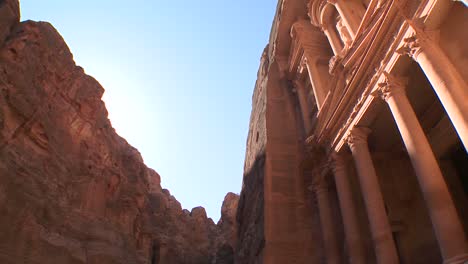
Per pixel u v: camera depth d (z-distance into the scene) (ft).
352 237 40.78
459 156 43.45
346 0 54.44
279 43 82.74
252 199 70.49
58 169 90.79
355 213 42.50
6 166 72.13
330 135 48.52
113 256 96.27
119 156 129.59
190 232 192.44
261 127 76.02
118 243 103.50
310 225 54.85
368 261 41.81
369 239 43.75
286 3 76.18
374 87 38.04
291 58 76.95
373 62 37.93
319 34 70.38
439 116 42.78
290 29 79.82
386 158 48.34
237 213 87.76
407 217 44.29
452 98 26.43
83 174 101.71
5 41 85.46
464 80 27.25
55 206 84.53
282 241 53.47
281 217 56.18
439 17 30.04
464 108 25.61
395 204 45.03
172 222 182.60
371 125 43.34
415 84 38.40
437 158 43.16
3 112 76.07
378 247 33.96
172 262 160.15
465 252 24.43
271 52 90.48
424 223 41.86
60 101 101.40
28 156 81.00
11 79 81.05
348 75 44.37
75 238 88.79
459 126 25.32
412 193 45.50
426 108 42.68
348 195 43.68
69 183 94.22
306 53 67.26
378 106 38.99
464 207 40.14
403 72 35.29
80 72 115.55
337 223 49.70
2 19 86.17
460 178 42.37
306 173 60.59
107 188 112.37
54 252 77.82
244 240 69.82
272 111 73.67
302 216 56.08
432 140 43.57
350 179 48.37
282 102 76.33
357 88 41.32
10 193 70.90
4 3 89.61
